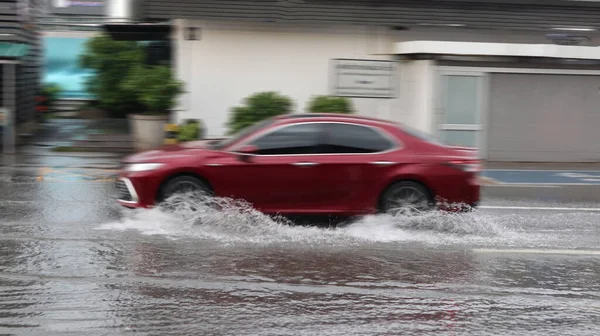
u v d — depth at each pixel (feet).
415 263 26.48
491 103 61.36
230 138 34.37
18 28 64.64
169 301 21.50
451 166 32.50
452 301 22.16
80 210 35.22
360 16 61.41
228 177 31.71
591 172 56.54
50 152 60.64
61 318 19.86
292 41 62.13
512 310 21.44
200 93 61.93
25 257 25.90
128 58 74.28
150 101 58.90
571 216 37.01
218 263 25.76
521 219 35.88
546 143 62.39
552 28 63.31
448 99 60.85
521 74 61.36
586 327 20.08
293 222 32.96
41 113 82.38
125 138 63.21
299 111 62.85
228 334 18.93
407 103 62.44
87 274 24.02
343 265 25.94
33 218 33.04
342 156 32.17
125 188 32.45
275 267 25.44
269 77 62.28
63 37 92.22
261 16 60.03
